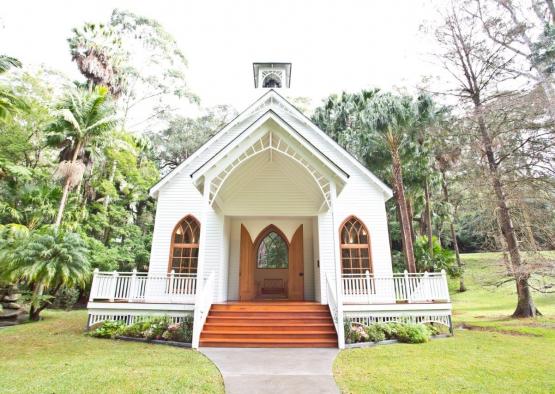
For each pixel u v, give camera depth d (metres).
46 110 19.50
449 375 5.66
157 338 8.80
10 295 13.69
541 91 13.32
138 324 9.27
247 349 7.98
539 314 14.38
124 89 23.84
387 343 8.82
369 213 12.92
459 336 9.99
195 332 8.16
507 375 5.67
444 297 10.56
